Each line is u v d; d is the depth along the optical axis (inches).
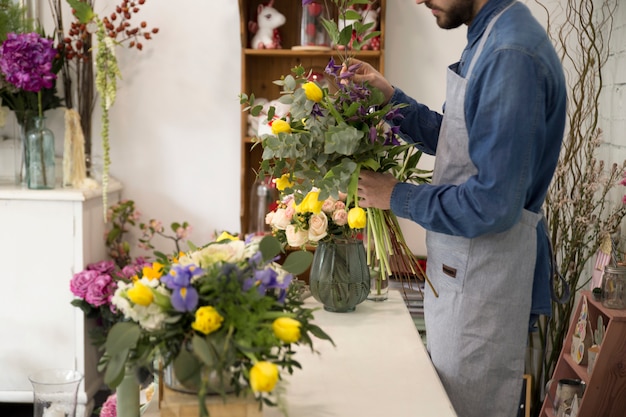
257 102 139.9
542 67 64.8
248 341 45.4
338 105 71.8
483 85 65.8
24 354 132.0
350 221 72.9
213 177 146.3
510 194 64.2
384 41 135.0
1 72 129.2
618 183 115.2
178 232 140.6
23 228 129.3
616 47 123.8
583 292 111.1
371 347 71.9
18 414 135.3
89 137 141.9
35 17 141.4
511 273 70.6
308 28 132.2
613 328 97.3
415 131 89.4
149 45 143.6
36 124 130.7
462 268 71.9
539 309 74.7
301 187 72.9
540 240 74.5
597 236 122.6
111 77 126.0
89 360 133.7
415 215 69.5
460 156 71.8
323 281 83.0
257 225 138.4
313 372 64.7
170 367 50.5
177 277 45.8
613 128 124.6
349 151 67.0
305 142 69.6
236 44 143.0
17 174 139.5
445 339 73.4
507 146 63.6
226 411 50.1
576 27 134.1
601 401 98.9
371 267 89.7
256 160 144.9
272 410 56.3
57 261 130.0
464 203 65.9
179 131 145.6
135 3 142.4
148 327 46.9
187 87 144.4
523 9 69.2
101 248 138.8
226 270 46.5
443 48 139.6
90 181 135.0
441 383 67.0
